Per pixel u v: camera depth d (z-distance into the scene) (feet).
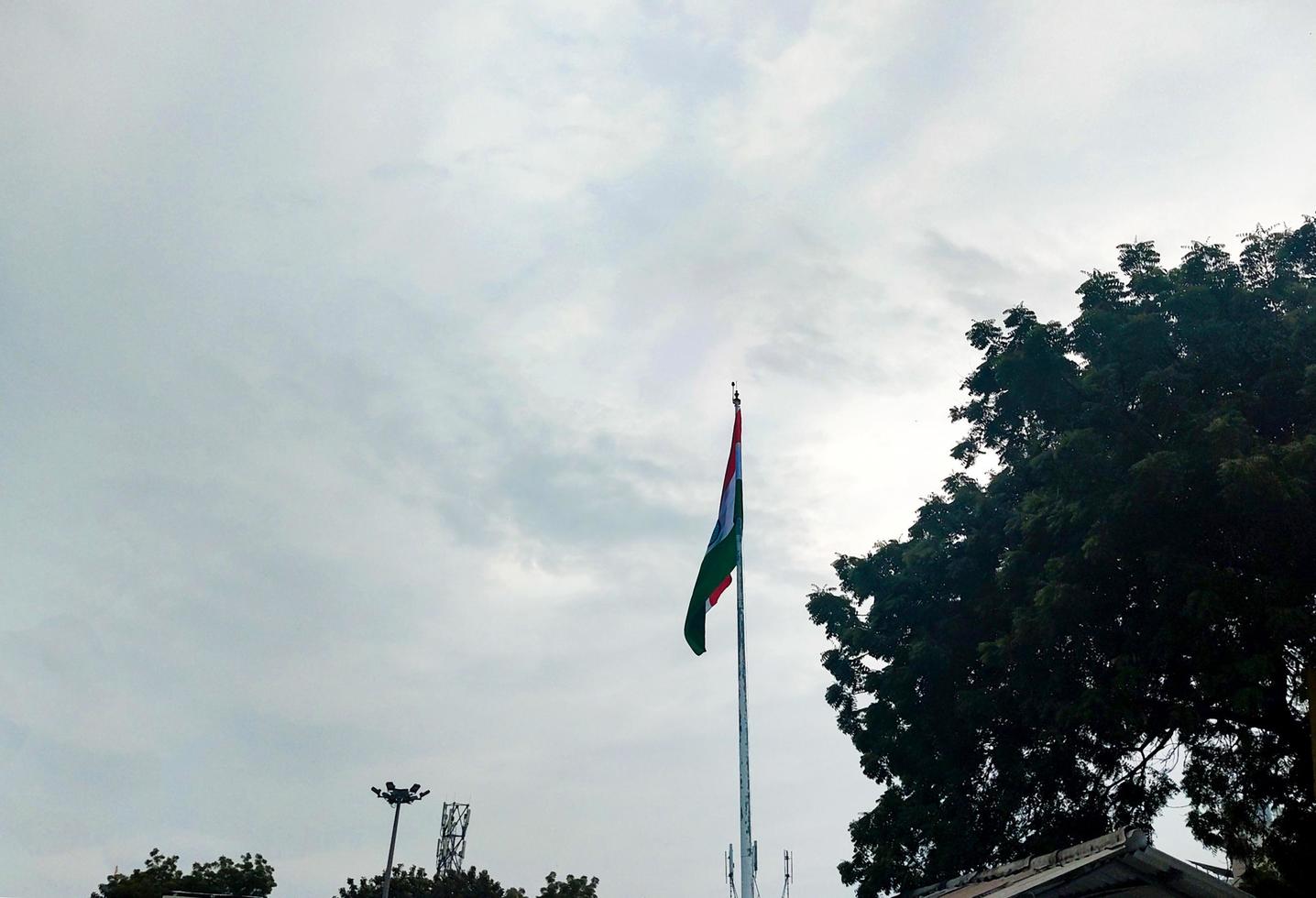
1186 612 67.56
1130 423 76.18
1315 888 72.23
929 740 86.89
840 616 96.02
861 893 86.74
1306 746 70.33
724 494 67.46
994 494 90.07
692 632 65.92
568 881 187.93
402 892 174.09
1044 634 73.41
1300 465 65.51
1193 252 81.05
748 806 56.75
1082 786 81.30
